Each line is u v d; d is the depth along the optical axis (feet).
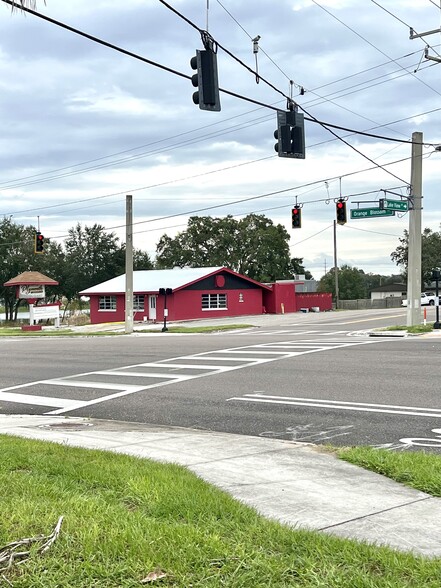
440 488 19.85
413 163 97.86
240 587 11.91
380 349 64.75
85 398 45.29
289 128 56.03
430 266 275.80
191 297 172.65
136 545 13.50
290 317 164.96
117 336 118.62
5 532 14.47
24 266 248.52
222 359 62.90
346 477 22.13
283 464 24.31
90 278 265.34
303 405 38.47
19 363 68.33
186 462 24.70
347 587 11.89
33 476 20.13
